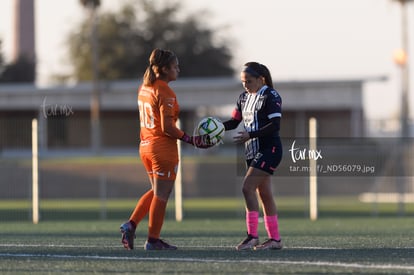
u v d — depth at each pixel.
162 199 35.69
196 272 28.50
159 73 35.47
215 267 29.62
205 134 36.03
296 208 103.12
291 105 164.12
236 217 86.69
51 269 29.64
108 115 179.88
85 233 51.72
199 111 180.25
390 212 95.56
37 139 76.12
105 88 175.25
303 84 164.00
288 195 116.69
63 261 31.88
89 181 118.94
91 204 111.69
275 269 28.92
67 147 126.38
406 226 61.12
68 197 118.81
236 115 37.34
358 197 112.62
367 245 38.00
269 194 36.12
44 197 118.69
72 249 36.69
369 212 95.81
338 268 29.05
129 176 118.62
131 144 124.69
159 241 36.06
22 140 119.19
